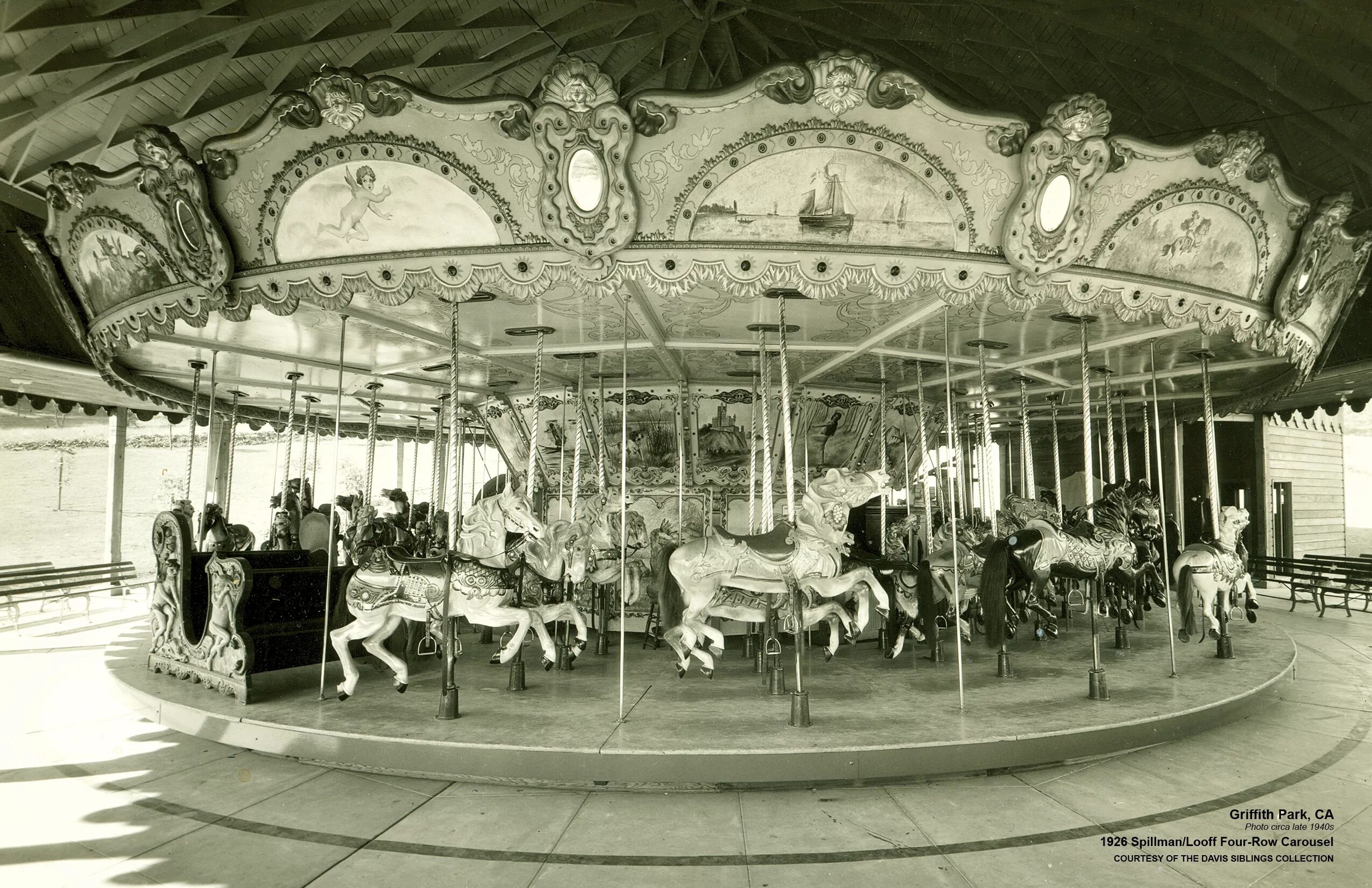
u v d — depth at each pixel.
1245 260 6.51
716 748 5.02
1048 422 19.09
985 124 5.12
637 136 5.03
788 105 4.98
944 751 5.12
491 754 5.12
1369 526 29.34
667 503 10.69
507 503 6.74
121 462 15.97
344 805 4.83
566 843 4.26
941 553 9.15
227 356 9.84
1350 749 5.90
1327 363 11.68
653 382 10.86
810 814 4.66
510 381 11.52
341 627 6.59
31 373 12.01
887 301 7.09
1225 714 6.44
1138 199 5.71
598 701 6.34
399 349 9.43
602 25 11.05
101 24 7.79
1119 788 5.08
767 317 7.67
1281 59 9.11
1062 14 9.54
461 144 5.18
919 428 12.51
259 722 5.74
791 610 6.42
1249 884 3.78
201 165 5.54
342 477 28.19
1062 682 7.01
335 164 5.38
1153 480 19.03
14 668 8.82
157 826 4.52
